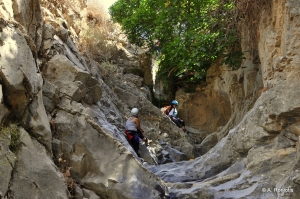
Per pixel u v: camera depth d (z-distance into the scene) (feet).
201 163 21.80
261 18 22.80
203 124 46.34
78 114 16.05
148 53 49.19
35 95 14.70
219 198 16.24
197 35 28.73
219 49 27.27
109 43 45.52
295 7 17.90
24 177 12.23
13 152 12.55
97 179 14.53
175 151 32.76
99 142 15.35
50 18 23.52
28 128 13.97
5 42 13.58
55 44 20.30
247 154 19.54
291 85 17.49
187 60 30.12
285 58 18.30
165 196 15.39
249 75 30.19
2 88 13.08
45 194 12.46
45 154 13.70
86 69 23.53
